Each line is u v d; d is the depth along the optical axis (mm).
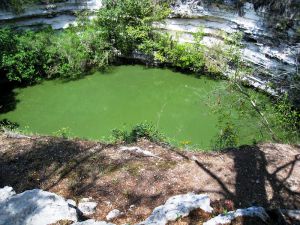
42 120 15062
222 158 8227
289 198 7016
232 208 6672
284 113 12266
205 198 6285
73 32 19859
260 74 15461
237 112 13367
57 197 5918
